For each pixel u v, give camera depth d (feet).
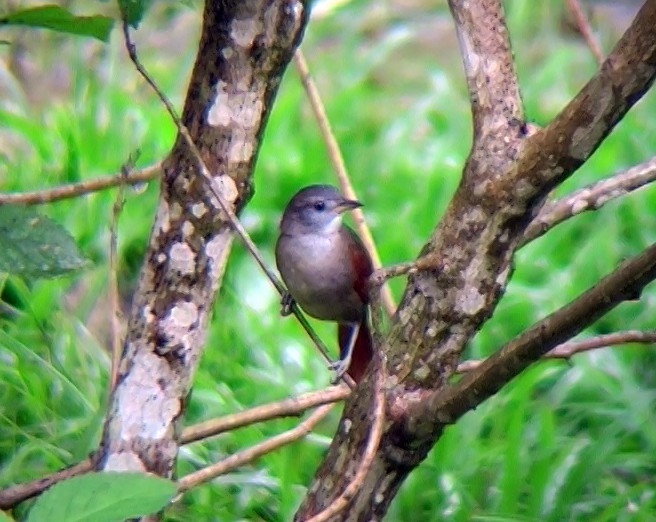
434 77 50.98
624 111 15.81
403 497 31.22
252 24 17.90
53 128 44.19
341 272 27.94
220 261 18.39
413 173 45.60
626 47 15.31
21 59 49.98
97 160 42.42
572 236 43.34
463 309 17.84
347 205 28.48
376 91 53.01
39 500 12.60
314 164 45.29
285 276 29.04
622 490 31.58
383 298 26.96
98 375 33.76
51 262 14.64
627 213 43.29
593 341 20.62
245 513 30.53
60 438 30.91
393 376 18.33
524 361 16.49
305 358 36.60
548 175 16.63
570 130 16.15
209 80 18.15
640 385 36.96
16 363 32.19
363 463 16.35
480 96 17.51
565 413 36.17
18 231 14.66
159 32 53.93
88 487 12.65
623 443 34.47
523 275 40.98
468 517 29.99
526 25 56.29
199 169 18.01
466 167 17.53
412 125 48.14
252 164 18.44
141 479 12.77
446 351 18.13
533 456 32.37
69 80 50.08
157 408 18.29
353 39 53.98
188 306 18.33
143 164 42.57
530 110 48.52
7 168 41.57
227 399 33.30
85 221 39.14
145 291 18.43
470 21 17.67
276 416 21.52
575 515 30.78
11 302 36.63
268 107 18.43
